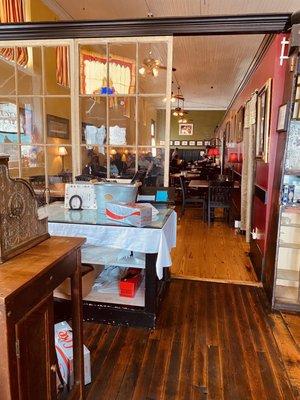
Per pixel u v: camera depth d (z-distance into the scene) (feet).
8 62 10.23
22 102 10.50
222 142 35.09
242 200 16.94
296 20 7.81
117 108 10.17
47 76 10.23
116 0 13.62
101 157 10.44
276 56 9.71
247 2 13.41
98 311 7.73
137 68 9.74
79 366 4.87
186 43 17.99
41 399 3.69
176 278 10.81
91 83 10.03
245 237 16.29
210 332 7.58
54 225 7.30
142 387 5.79
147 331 7.55
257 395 5.65
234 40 17.40
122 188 7.82
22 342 3.18
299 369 6.33
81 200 8.72
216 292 9.77
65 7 14.46
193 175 26.37
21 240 3.92
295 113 8.34
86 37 9.46
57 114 10.39
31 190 4.14
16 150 10.66
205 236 16.66
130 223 7.18
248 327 7.83
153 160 10.20
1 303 2.83
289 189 8.56
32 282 3.24
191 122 44.62
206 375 6.12
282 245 9.25
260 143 12.32
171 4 13.82
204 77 26.11
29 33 9.62
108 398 5.53
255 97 13.66
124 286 7.95
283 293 9.20
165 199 9.46
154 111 10.28
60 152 10.52
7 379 2.98
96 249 8.43
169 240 8.25
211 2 13.51
